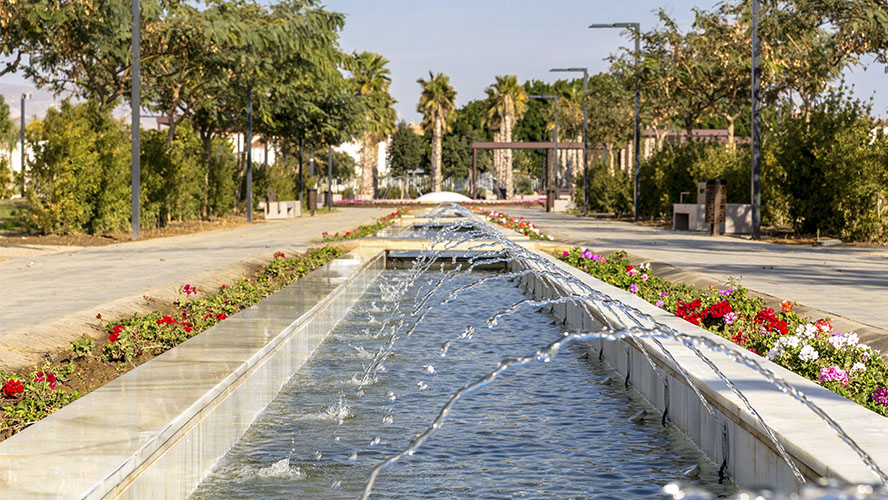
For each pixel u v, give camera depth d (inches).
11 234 1221.7
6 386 288.5
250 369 316.8
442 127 4156.0
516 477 252.2
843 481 171.3
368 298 720.3
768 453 214.2
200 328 420.8
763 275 676.7
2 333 394.6
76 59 1290.6
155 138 1446.9
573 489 240.2
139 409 240.8
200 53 1370.6
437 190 4050.2
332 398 358.0
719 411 250.1
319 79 1879.9
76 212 1198.3
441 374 405.7
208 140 1875.0
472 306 664.4
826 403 231.9
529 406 341.1
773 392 246.5
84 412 238.2
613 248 984.3
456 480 250.1
